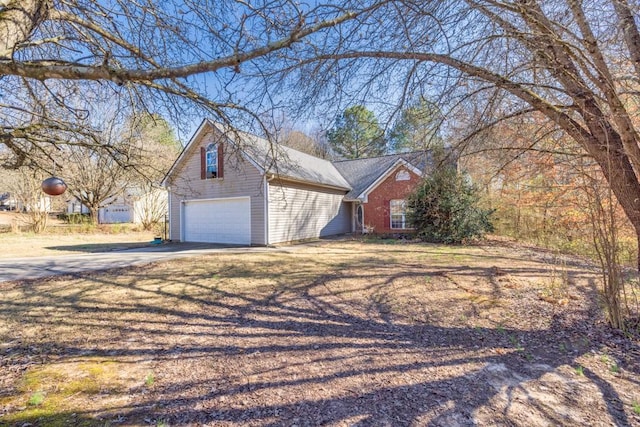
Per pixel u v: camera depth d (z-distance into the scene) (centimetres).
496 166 803
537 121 573
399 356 326
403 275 695
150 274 725
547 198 1016
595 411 231
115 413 234
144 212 2156
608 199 408
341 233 1753
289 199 1353
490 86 463
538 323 412
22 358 327
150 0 359
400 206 1616
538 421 220
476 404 240
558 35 377
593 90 419
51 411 236
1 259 955
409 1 330
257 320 437
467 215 1277
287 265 827
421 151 659
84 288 605
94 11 353
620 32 374
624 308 431
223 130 502
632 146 414
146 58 360
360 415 230
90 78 250
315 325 418
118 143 462
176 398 254
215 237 1376
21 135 351
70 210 2844
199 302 517
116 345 359
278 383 276
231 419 227
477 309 469
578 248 719
